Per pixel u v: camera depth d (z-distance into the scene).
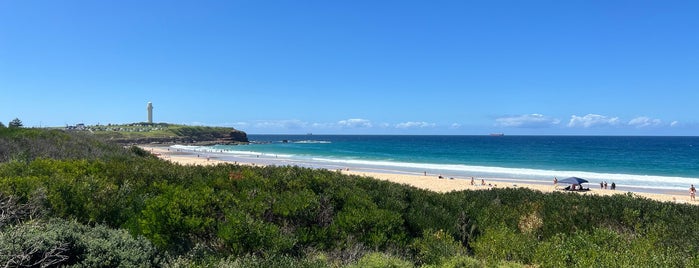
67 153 19.78
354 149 108.44
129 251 5.60
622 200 11.77
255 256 6.17
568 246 7.75
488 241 7.96
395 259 6.67
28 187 7.98
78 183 8.52
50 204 7.65
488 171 49.94
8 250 4.71
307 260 6.24
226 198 8.34
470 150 103.69
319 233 7.82
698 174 48.16
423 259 7.54
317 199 9.13
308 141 186.25
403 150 103.12
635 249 7.57
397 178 40.06
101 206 7.69
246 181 11.26
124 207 8.07
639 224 9.55
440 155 83.31
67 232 5.47
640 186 36.44
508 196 13.06
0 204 6.89
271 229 6.93
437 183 36.50
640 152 93.12
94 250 5.36
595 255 7.05
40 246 4.92
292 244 6.95
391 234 8.12
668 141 182.50
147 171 11.90
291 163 59.25
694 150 100.94
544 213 10.58
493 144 144.88
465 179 40.81
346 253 7.29
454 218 9.80
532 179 41.88
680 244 8.10
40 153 18.62
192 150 97.06
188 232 6.90
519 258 7.53
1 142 19.88
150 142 133.38
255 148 114.25
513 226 9.70
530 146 126.94
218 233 6.84
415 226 9.09
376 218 8.21
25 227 5.32
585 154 86.50
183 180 11.31
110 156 20.06
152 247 6.14
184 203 7.30
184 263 5.55
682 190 33.78
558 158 74.88
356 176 13.99
